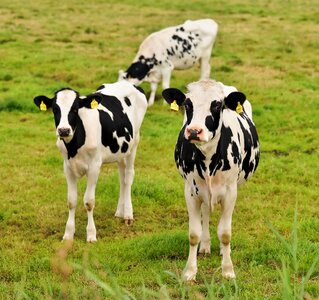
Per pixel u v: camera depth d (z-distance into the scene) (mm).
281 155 13984
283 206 10992
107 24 29062
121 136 10039
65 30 27391
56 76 20172
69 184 9602
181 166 7934
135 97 10734
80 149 9383
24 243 9336
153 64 17734
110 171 12898
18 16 29922
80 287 7344
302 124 15938
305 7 33969
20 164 13156
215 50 24141
